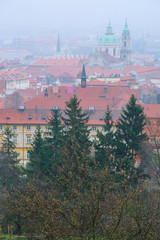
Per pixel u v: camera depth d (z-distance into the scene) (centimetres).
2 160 12062
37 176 9688
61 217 4897
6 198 7044
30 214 4925
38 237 5009
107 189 4888
